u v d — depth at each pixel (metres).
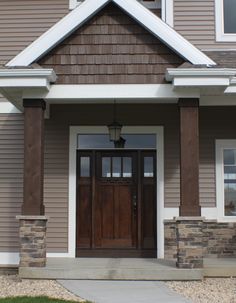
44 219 8.84
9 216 10.84
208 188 10.73
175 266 9.05
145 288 8.12
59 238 10.71
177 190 10.72
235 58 10.53
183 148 9.01
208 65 9.02
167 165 10.80
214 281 8.77
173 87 8.95
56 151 10.91
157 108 10.92
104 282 8.59
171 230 10.62
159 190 10.72
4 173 10.95
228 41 11.03
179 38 9.11
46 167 10.87
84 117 10.97
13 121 11.06
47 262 9.72
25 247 8.80
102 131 10.93
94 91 9.24
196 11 11.13
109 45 9.35
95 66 9.30
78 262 9.75
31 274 8.74
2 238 10.78
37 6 11.31
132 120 10.91
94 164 11.05
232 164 10.88
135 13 9.19
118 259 10.31
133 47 9.33
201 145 10.83
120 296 7.51
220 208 10.67
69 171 10.86
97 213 10.98
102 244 10.89
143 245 10.85
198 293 7.78
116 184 11.03
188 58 9.05
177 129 10.87
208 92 9.37
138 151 11.04
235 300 7.28
